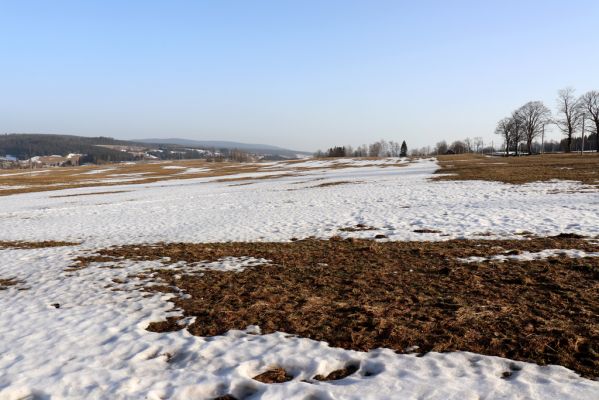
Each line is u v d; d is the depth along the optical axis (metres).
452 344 5.43
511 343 5.34
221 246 12.60
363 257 10.38
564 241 10.58
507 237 11.53
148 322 6.80
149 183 49.00
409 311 6.58
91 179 60.97
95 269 10.41
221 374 5.02
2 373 5.26
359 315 6.52
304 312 6.81
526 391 4.30
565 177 25.69
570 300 6.67
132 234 15.75
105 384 4.90
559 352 5.05
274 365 5.22
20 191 42.59
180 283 8.86
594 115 69.94
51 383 4.97
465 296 7.11
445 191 22.48
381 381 4.65
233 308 7.19
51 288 9.00
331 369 5.06
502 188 22.19
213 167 89.06
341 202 20.94
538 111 82.56
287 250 11.62
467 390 4.37
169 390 4.73
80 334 6.40
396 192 23.61
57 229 17.67
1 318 7.30
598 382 4.38
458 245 11.00
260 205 21.83
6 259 12.24
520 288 7.37
